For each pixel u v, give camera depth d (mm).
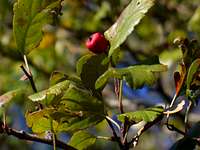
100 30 1229
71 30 1282
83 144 644
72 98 616
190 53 632
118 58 642
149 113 611
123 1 985
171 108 630
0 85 1200
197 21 1041
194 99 629
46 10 642
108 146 1444
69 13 1274
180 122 969
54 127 616
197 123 638
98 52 638
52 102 606
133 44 1208
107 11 1108
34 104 625
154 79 615
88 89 626
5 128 621
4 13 1195
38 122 613
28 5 640
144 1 626
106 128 1349
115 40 630
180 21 1162
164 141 1456
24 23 641
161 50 1137
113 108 1012
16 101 1071
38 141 625
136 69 619
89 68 632
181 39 633
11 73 1224
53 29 1281
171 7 1170
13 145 1452
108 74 616
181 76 628
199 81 625
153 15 1154
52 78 624
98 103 620
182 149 631
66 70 1300
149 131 1461
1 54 1266
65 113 610
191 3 1193
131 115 607
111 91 1071
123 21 631
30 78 630
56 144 623
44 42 1274
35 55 1284
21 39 642
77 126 618
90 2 1236
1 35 1264
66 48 1291
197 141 630
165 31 1187
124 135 621
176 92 628
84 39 1280
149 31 1217
